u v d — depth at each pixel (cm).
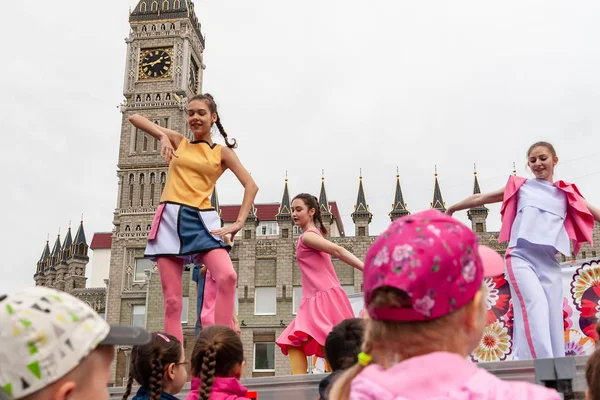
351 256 656
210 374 372
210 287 832
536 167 663
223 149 659
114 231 5878
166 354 404
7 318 211
